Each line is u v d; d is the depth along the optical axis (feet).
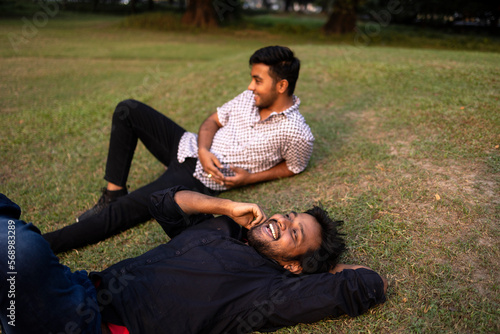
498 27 65.00
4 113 19.52
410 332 6.28
